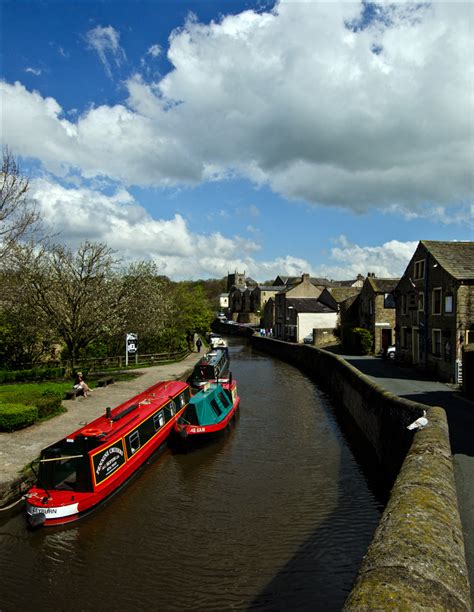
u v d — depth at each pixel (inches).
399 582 158.7
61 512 423.2
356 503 484.4
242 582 351.3
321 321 2154.3
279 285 4060.0
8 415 609.9
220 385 827.4
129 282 1189.1
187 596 335.6
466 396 751.1
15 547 397.4
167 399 706.2
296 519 449.7
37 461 488.7
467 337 869.8
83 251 1031.0
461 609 150.6
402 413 514.6
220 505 482.3
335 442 701.9
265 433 752.3
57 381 1026.7
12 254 932.6
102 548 397.7
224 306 5339.6
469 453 464.1
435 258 979.3
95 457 463.5
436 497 240.1
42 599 331.9
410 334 1157.7
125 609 323.3
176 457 639.1
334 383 1085.8
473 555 276.4
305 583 349.1
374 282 1566.2
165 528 433.1
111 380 1014.4
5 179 790.5
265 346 2187.5
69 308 1035.3
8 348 1194.0
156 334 1419.8
